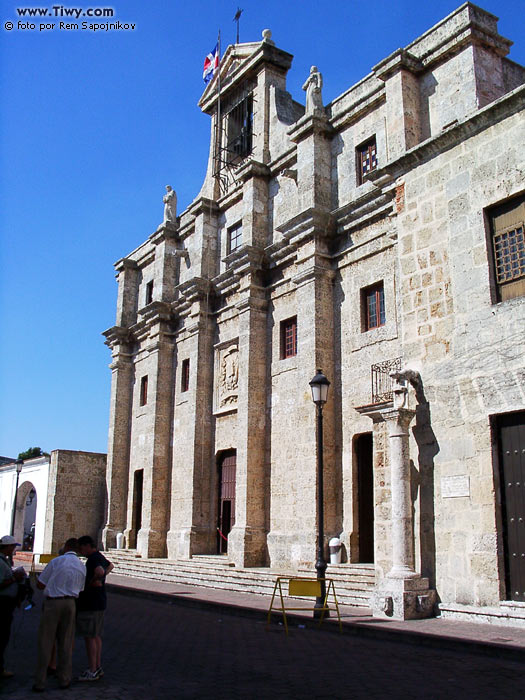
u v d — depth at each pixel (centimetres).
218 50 2934
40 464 3716
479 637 1003
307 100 2205
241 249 2367
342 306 2008
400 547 1274
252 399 2264
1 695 754
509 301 1191
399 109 1778
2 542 895
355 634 1164
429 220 1374
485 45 1717
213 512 2545
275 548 2086
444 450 1265
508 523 1155
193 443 2584
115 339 3484
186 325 2875
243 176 2477
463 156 1316
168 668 905
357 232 1991
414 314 1374
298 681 816
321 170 2122
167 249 3128
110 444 3372
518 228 1212
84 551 870
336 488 1903
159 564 2497
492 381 1195
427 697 727
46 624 789
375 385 1828
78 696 748
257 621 1374
